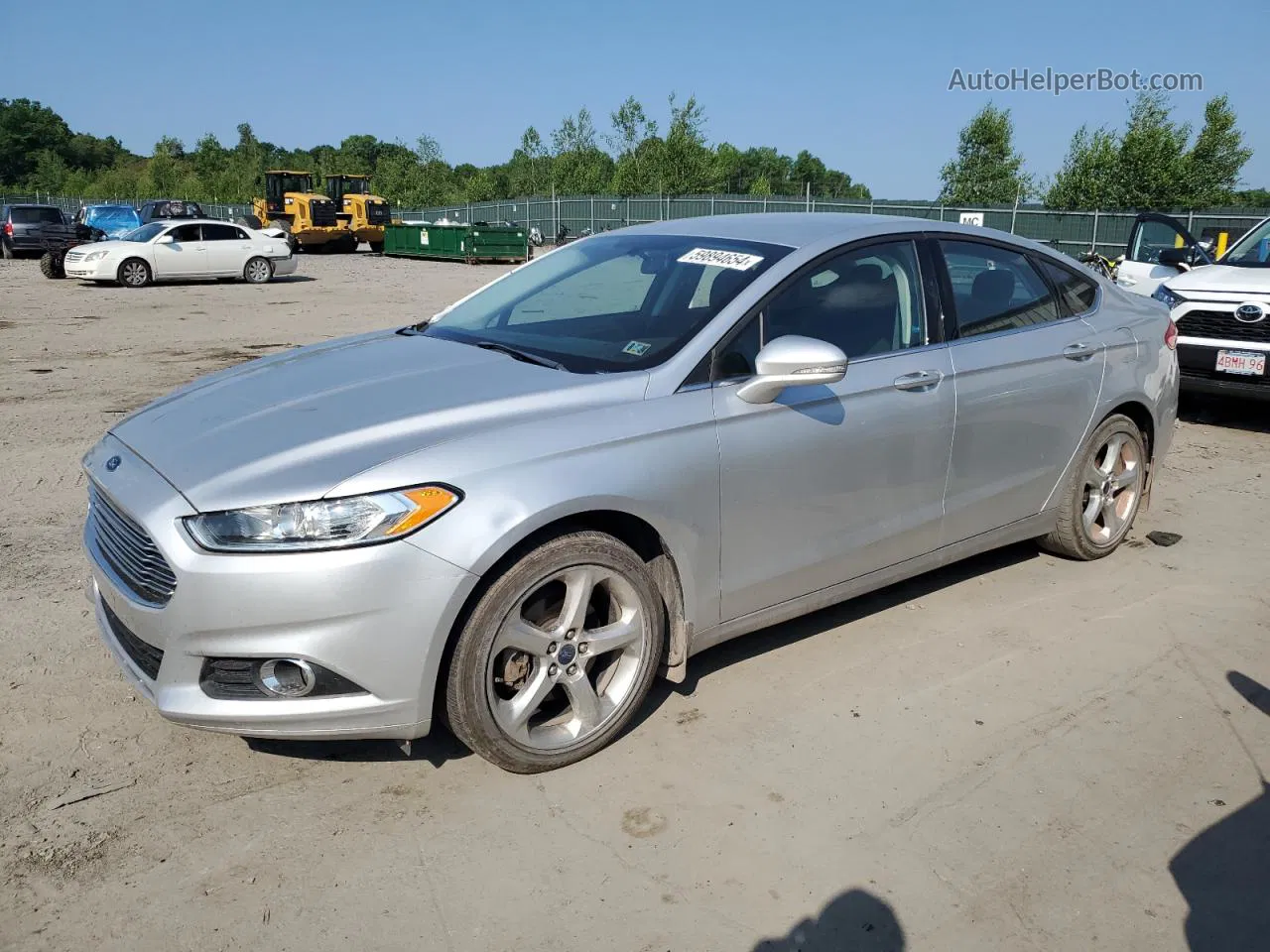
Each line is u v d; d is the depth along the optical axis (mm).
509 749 3004
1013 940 2463
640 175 48219
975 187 40625
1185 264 8766
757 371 3277
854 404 3633
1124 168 35531
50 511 5500
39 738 3242
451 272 28734
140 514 2805
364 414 3041
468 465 2838
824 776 3121
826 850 2781
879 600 4453
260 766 3135
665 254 3971
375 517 2713
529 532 2863
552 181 57031
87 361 10945
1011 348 4223
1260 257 8156
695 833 2846
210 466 2865
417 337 4008
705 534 3295
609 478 3018
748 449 3348
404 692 2797
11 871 2635
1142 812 2969
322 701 2768
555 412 3061
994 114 40312
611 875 2672
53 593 4348
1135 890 2645
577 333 3650
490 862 2715
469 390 3160
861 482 3715
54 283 22344
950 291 4105
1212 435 7691
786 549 3559
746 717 3459
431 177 69812
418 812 2920
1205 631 4180
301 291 20812
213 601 2684
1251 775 3158
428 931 2465
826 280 3725
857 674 3768
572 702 3137
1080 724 3445
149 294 19828
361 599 2699
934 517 4023
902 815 2938
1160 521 5582
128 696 3514
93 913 2498
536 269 4430
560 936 2455
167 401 3537
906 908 2562
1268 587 4645
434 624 2773
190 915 2500
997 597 4500
